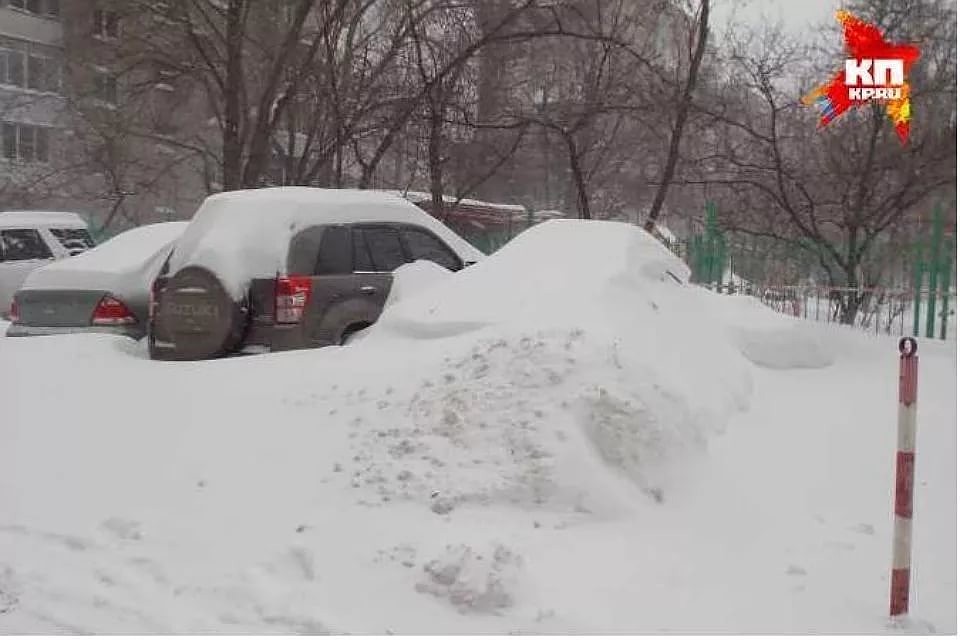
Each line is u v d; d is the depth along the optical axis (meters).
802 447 5.99
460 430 5.26
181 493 5.21
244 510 4.94
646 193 25.47
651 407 5.26
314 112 20.38
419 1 19.16
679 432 5.31
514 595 3.99
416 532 4.56
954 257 12.70
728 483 5.21
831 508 5.11
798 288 14.41
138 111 24.55
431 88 18.70
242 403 6.30
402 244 8.82
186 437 5.91
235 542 4.61
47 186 29.31
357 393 6.12
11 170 30.78
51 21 35.22
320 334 7.89
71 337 8.24
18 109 31.75
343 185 21.97
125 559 4.49
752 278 15.88
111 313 9.19
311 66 18.98
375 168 20.19
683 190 23.80
